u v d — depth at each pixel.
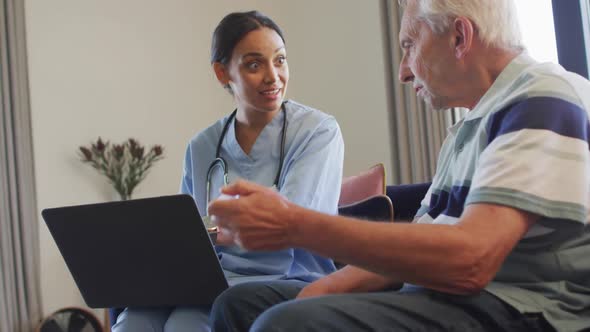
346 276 1.20
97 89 3.61
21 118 3.32
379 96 3.60
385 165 3.57
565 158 0.89
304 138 1.75
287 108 1.82
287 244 0.89
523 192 0.85
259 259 1.63
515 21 1.10
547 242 0.94
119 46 3.71
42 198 3.39
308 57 4.07
